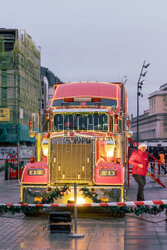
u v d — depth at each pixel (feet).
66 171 33.71
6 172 76.38
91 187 33.12
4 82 186.09
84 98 39.60
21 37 199.93
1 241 25.29
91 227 29.60
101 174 33.37
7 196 48.39
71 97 40.63
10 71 186.19
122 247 23.66
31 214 34.65
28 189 34.04
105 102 40.42
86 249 23.25
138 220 32.45
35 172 34.09
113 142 35.99
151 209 32.55
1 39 190.19
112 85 42.96
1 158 170.19
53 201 33.71
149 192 53.52
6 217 34.04
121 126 38.34
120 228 29.17
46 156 36.91
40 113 39.17
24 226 30.14
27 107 197.77
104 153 35.29
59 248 23.48
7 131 183.01
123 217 33.60
